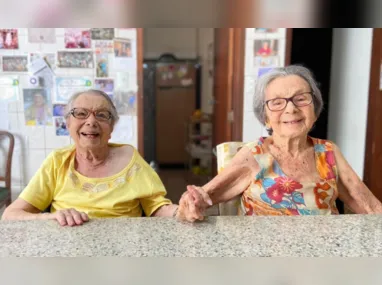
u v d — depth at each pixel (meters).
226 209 1.12
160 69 4.65
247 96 2.51
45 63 2.34
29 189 1.17
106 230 0.74
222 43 3.26
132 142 2.47
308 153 1.06
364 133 2.32
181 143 4.82
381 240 0.69
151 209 1.21
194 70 4.69
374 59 2.21
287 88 1.01
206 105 4.57
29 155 2.43
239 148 1.25
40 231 0.73
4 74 2.34
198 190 0.83
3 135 2.34
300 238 0.69
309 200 1.02
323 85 2.56
